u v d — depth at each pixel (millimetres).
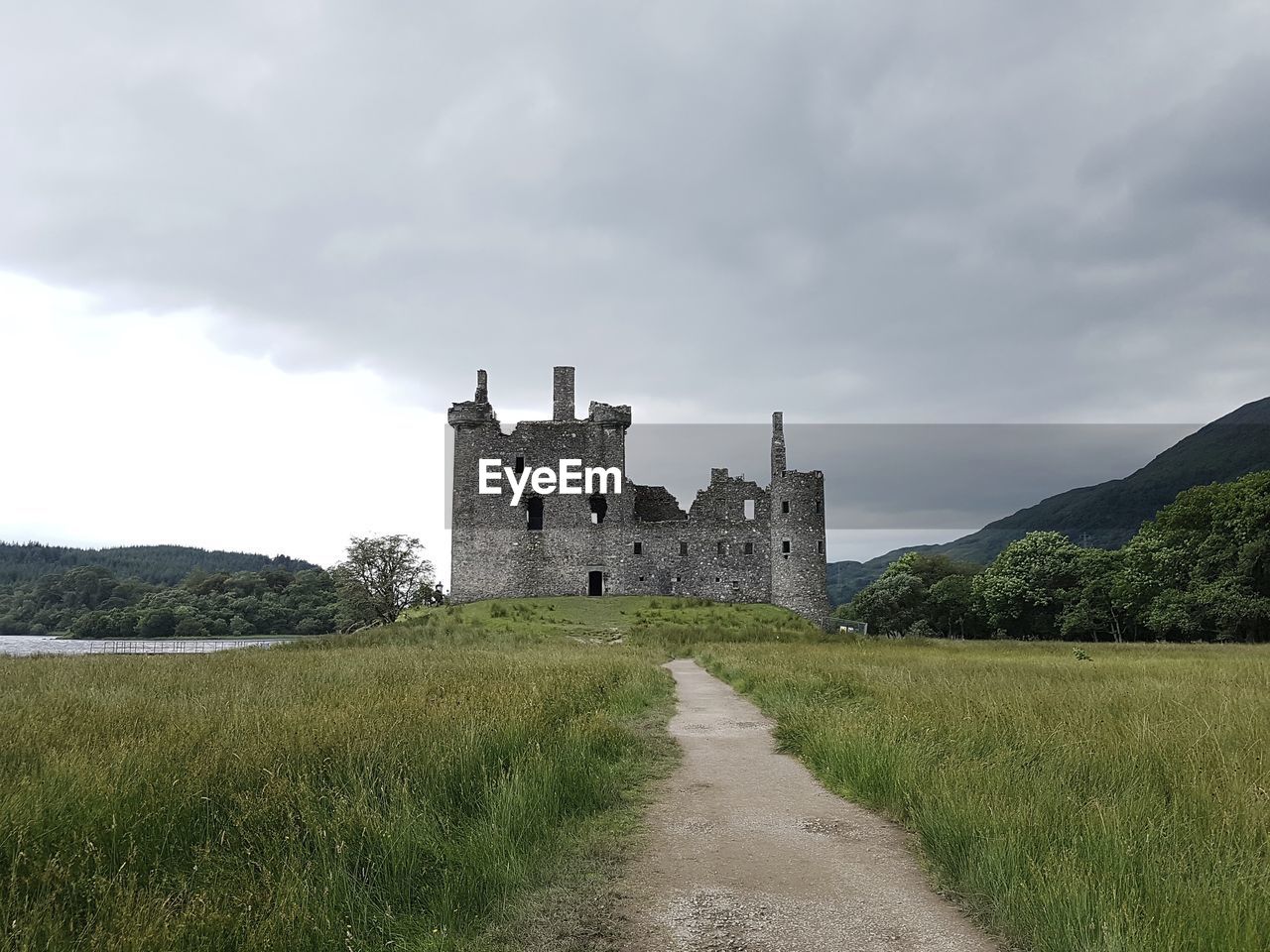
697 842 7910
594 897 6453
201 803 6965
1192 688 15086
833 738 11141
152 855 6160
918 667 22844
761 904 6336
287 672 19078
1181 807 7234
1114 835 6305
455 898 6082
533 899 6379
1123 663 24781
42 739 8867
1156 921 5113
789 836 8117
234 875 5871
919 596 94938
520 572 65062
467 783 8227
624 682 19484
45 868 5465
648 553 66125
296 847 6289
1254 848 6277
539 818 7793
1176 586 64750
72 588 144250
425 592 81938
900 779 8984
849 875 7012
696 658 35219
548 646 38344
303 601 125500
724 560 66188
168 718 10477
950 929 5867
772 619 57156
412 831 6762
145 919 4934
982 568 100625
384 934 5531
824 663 24922
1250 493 59906
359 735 9023
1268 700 12914
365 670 19781
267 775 7555
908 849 7703
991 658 29281
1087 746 9406
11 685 16281
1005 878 6125
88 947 4660
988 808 7246
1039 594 75562
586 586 65312
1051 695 14023
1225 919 4938
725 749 12742
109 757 7898
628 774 10578
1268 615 55156
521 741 9812
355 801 7051
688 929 5875
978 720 11359
